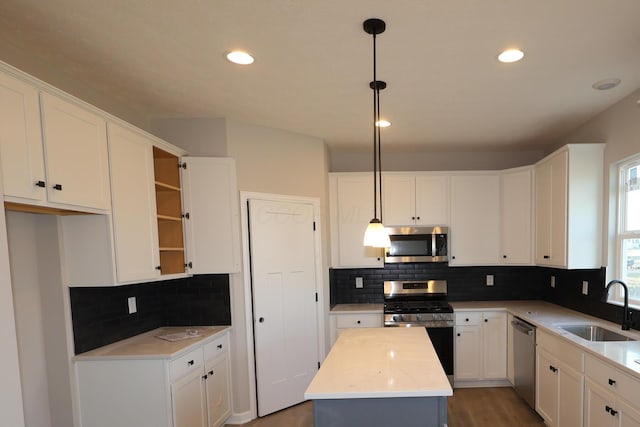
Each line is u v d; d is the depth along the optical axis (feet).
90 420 7.04
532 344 9.43
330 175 12.46
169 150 8.54
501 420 9.34
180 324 9.52
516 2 4.72
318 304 11.16
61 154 5.52
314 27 5.28
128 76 6.91
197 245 9.08
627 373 5.73
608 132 8.86
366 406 4.94
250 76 6.93
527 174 11.49
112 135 6.71
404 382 5.09
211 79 7.07
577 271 10.37
